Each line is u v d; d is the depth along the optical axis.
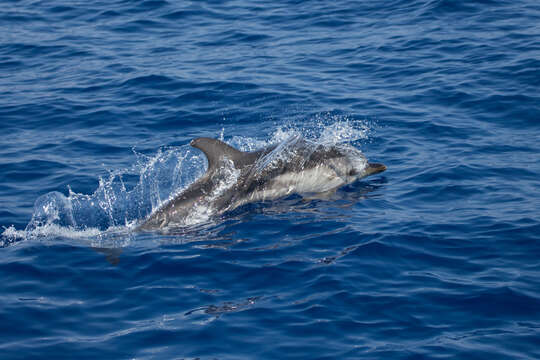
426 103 29.64
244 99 31.31
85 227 20.50
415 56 35.47
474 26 38.91
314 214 20.61
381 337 14.14
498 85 30.61
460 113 28.38
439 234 18.62
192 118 29.55
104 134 28.19
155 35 42.28
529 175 22.36
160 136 27.86
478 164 23.42
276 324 14.74
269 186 22.22
